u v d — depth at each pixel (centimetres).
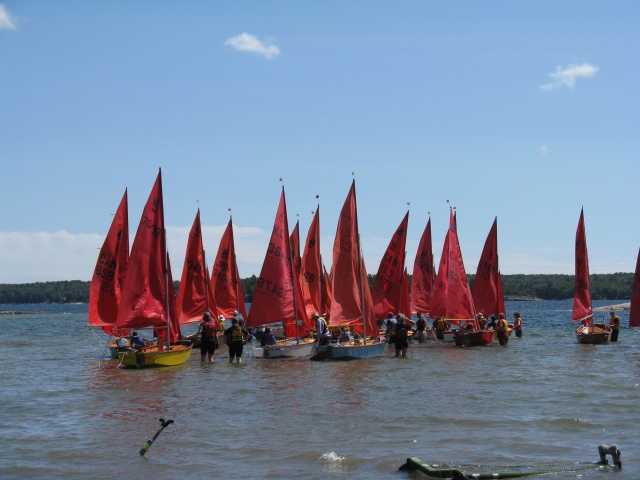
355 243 4691
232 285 6288
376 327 4791
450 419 2542
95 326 4938
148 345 4541
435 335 6456
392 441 2244
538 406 2778
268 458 2070
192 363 4378
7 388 3412
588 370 3903
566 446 2164
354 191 4688
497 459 2034
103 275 4947
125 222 4994
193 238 6022
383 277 5844
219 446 2203
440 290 6556
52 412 2772
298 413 2680
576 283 6069
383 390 3212
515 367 4084
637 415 2578
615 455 1944
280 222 4722
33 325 11700
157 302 4328
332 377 3666
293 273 4759
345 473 1923
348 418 2580
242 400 2973
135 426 2492
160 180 4341
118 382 3559
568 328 8600
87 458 2092
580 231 6044
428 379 3575
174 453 2134
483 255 6344
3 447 2220
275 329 6512
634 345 5653
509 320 11425
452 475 1844
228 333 4325
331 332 5119
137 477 1914
